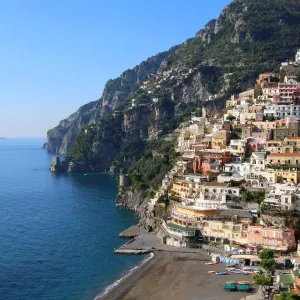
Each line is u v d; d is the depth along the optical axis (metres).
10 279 159.38
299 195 182.88
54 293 147.12
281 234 168.50
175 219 199.12
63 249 194.62
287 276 138.00
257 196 196.25
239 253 171.12
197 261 169.25
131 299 138.75
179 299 135.25
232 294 136.12
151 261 172.50
